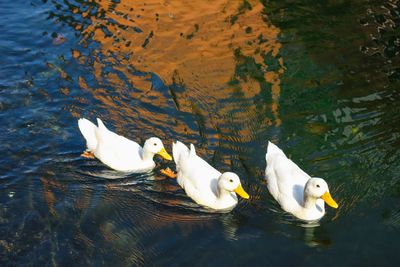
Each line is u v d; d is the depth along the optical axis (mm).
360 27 18375
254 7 19672
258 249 11148
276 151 12695
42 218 11852
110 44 17641
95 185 12773
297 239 11359
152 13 19375
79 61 16812
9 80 15961
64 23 18688
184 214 12062
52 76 16156
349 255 10992
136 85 15844
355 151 13406
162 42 17797
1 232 11500
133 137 14023
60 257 10992
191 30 18453
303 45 17578
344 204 12109
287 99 15258
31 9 19484
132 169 13125
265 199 12320
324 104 15008
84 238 11422
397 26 18359
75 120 14570
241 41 17812
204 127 14336
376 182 12562
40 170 13094
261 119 14547
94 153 13477
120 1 20062
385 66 16500
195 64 16766
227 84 15891
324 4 19750
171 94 15508
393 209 11938
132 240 11398
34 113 14766
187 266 10805
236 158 13344
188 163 12508
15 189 12555
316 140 13797
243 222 11805
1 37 17844
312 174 12820
